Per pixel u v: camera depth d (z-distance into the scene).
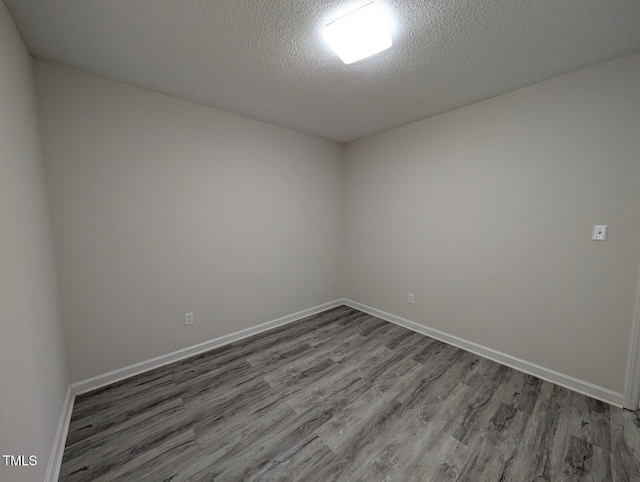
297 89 2.21
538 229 2.18
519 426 1.71
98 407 1.89
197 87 2.18
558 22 1.42
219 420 1.78
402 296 3.31
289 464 1.46
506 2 1.28
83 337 2.04
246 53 1.71
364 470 1.42
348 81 2.07
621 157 1.79
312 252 3.64
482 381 2.18
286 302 3.40
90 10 1.33
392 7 1.31
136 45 1.63
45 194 1.77
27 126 1.49
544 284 2.18
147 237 2.30
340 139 3.70
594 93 1.87
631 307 1.80
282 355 2.62
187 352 2.59
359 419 1.78
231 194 2.80
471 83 2.11
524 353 2.32
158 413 1.84
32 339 1.26
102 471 1.42
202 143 2.55
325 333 3.12
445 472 1.41
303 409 1.88
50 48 1.65
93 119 1.99
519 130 2.23
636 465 1.43
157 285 2.38
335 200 3.88
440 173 2.81
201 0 1.27
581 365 2.03
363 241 3.74
